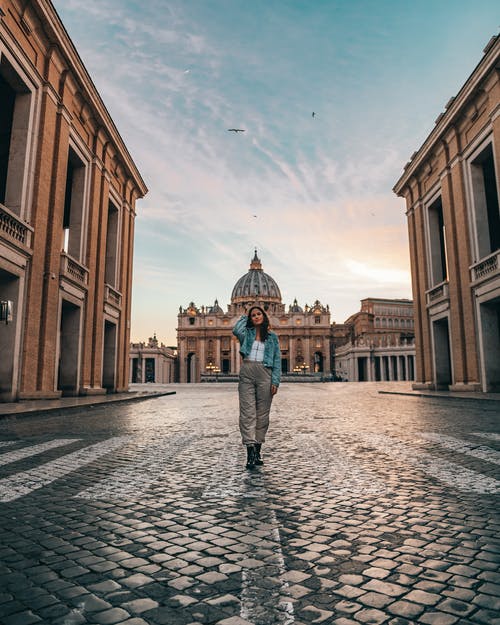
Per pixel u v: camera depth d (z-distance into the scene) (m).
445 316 23.33
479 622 2.00
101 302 23.12
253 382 5.55
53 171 18.11
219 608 2.14
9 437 7.85
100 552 2.82
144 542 2.98
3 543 2.97
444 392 21.75
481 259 20.17
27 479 4.74
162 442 7.27
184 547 2.89
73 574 2.51
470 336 20.92
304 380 89.19
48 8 16.25
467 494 4.07
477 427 8.73
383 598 2.22
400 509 3.66
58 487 4.42
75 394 20.47
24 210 16.20
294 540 3.00
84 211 21.61
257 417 5.53
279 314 137.50
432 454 5.97
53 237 17.84
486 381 19.86
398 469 5.12
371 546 2.89
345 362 109.94
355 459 5.74
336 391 29.86
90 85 20.20
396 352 90.38
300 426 9.37
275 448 6.63
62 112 18.56
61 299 18.72
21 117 16.45
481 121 19.81
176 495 4.13
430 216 26.06
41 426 9.53
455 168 22.06
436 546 2.87
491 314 20.12
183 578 2.46
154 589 2.33
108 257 26.50
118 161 25.98
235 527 3.27
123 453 6.28
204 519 3.45
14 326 15.55
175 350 155.38
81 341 20.98
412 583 2.38
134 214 29.73
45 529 3.24
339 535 3.09
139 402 18.31
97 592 2.30
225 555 2.76
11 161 16.28
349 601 2.20
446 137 22.67
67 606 2.16
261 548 2.87
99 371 22.91
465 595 2.24
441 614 2.07
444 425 9.15
